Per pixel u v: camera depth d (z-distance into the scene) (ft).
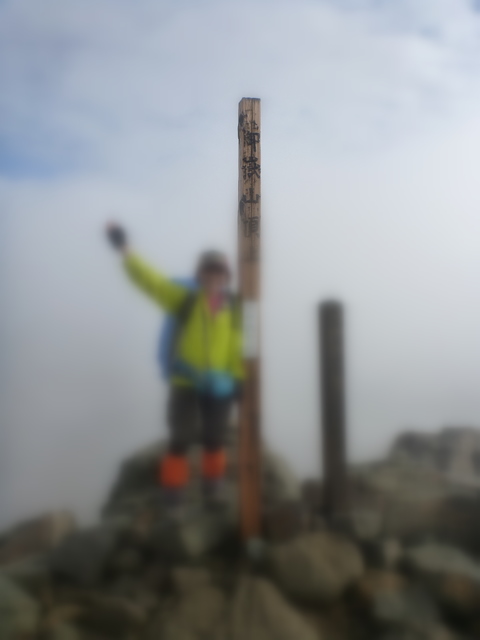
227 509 13.37
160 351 13.14
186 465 13.74
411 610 10.41
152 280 12.75
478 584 10.66
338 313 13.08
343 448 12.98
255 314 12.39
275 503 14.21
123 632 10.21
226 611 10.27
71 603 11.03
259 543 12.06
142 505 14.60
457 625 10.36
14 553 13.73
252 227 12.33
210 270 12.90
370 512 13.01
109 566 12.07
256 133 12.35
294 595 11.01
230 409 13.51
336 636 10.24
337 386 13.05
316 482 15.16
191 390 13.19
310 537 11.98
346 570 11.24
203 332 12.85
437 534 12.71
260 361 12.42
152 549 12.35
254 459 12.45
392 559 11.73
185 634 9.92
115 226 12.74
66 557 12.11
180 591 10.94
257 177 12.34
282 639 9.85
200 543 12.28
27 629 10.32
